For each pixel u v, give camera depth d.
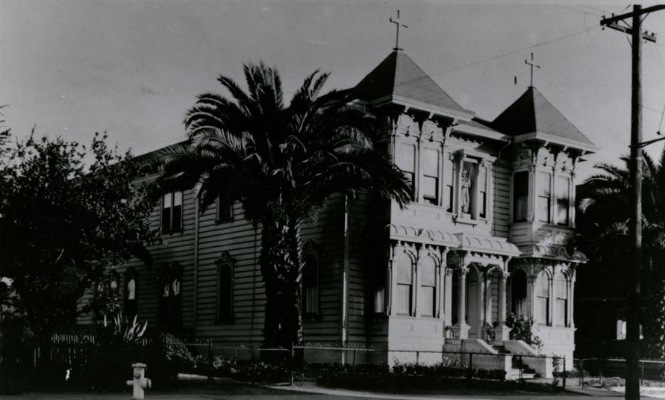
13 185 23.28
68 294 24.28
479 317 33.59
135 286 44.25
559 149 36.34
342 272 30.88
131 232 25.67
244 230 37.06
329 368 29.28
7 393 20.03
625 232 34.88
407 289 31.00
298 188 27.28
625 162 35.75
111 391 21.48
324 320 31.41
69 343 22.61
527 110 36.81
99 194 24.62
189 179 27.52
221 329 37.66
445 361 30.45
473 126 34.28
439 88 33.31
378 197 31.47
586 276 39.53
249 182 26.03
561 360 33.97
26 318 23.38
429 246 31.53
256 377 25.67
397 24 33.84
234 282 37.25
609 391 28.06
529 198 35.38
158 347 23.91
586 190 36.97
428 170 32.53
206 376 26.84
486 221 34.97
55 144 24.02
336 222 31.58
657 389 29.86
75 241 24.02
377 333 30.64
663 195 34.53
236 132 26.75
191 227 40.78
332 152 26.88
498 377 28.38
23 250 22.98
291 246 27.56
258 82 27.00
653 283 34.25
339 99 27.14
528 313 34.84
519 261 35.41
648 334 34.25
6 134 23.31
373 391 25.00
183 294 40.66
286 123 26.78
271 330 27.27
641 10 21.73
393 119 31.31
